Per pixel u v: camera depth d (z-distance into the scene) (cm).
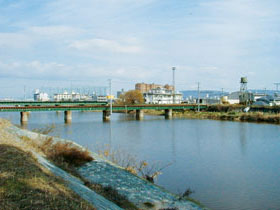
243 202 2358
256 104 15062
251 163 3738
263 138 5925
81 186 1734
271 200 2422
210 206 2255
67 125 8712
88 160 2778
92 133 6762
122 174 2527
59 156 2641
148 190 2217
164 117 12581
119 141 5556
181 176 3095
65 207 1138
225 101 18175
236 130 7331
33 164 1666
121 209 1638
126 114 14638
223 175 3166
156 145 5094
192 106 13775
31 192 1197
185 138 5966
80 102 14725
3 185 1198
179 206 1991
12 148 1959
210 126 8400
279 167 3525
